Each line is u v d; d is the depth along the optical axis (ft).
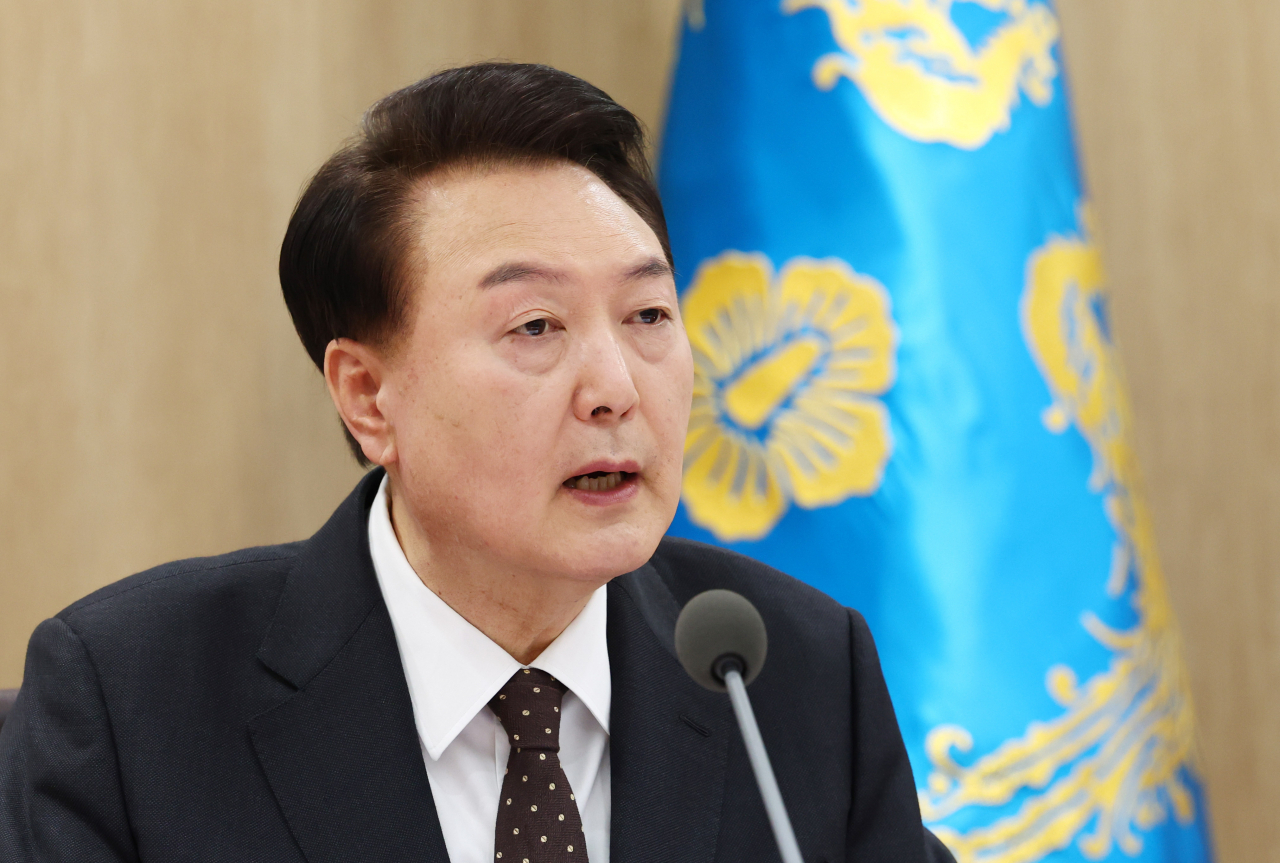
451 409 5.43
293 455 13.12
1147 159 14.16
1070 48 14.46
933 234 10.13
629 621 6.47
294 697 5.86
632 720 6.16
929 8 10.64
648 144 6.11
